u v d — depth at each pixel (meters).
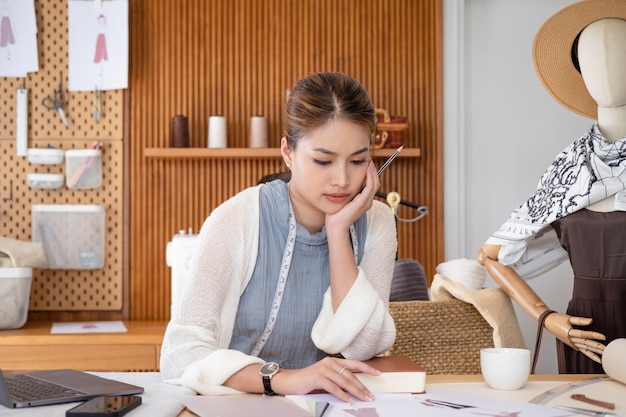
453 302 2.45
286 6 3.96
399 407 1.30
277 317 1.62
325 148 1.50
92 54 3.89
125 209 3.93
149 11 3.94
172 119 3.85
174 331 1.52
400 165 3.94
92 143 3.93
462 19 3.93
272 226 1.63
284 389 1.40
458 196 3.93
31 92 3.92
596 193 2.28
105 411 1.19
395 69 3.96
